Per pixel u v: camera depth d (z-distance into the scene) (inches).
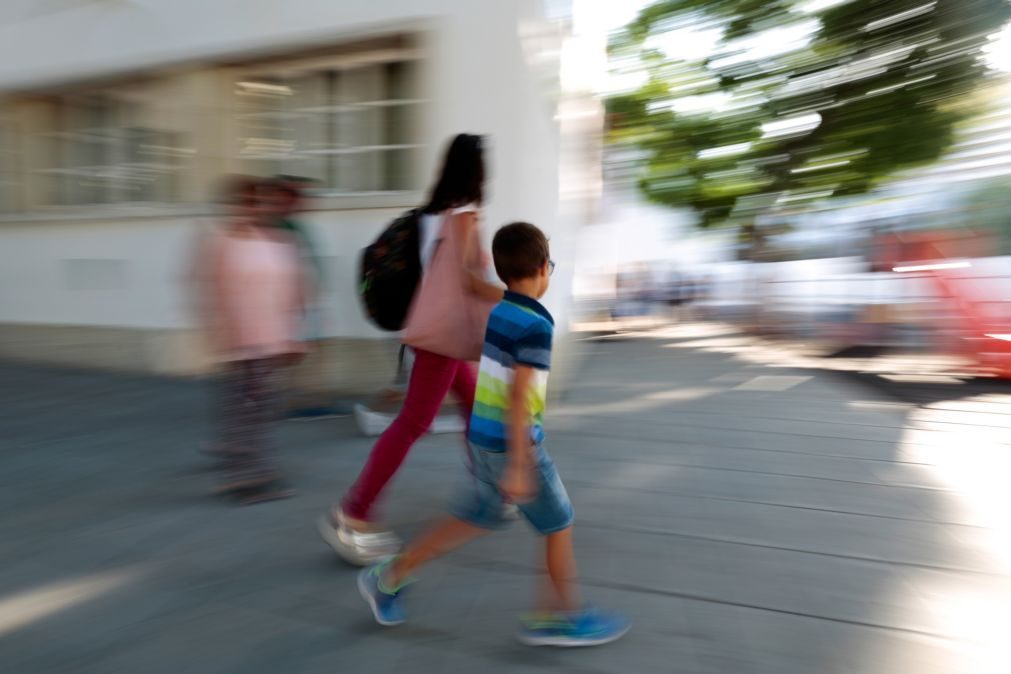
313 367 246.5
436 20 236.8
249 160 270.1
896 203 402.3
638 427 231.9
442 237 126.1
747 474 182.7
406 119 251.0
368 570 108.0
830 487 173.2
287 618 110.2
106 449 194.7
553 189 299.4
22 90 293.1
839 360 388.8
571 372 343.6
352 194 256.4
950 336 332.5
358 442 204.2
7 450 193.6
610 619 105.7
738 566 129.5
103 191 296.8
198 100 271.7
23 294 306.0
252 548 134.6
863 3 374.6
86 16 278.2
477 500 99.9
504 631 107.1
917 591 120.6
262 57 258.2
